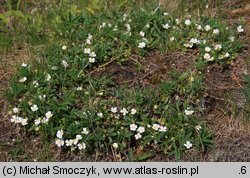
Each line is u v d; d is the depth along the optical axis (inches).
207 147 38.8
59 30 46.9
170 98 40.6
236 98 41.5
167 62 43.7
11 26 49.3
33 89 40.9
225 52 43.4
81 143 38.0
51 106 39.6
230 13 49.3
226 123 40.3
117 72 43.1
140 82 42.4
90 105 40.1
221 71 43.2
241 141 39.3
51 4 51.6
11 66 45.1
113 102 40.4
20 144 39.5
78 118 39.4
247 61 43.8
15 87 41.0
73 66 42.3
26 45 47.2
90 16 47.6
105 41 44.7
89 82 41.6
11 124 40.7
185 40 44.9
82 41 45.2
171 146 38.3
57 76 41.6
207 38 45.0
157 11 46.7
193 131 38.9
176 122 38.9
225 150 38.8
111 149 38.7
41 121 39.3
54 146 39.3
